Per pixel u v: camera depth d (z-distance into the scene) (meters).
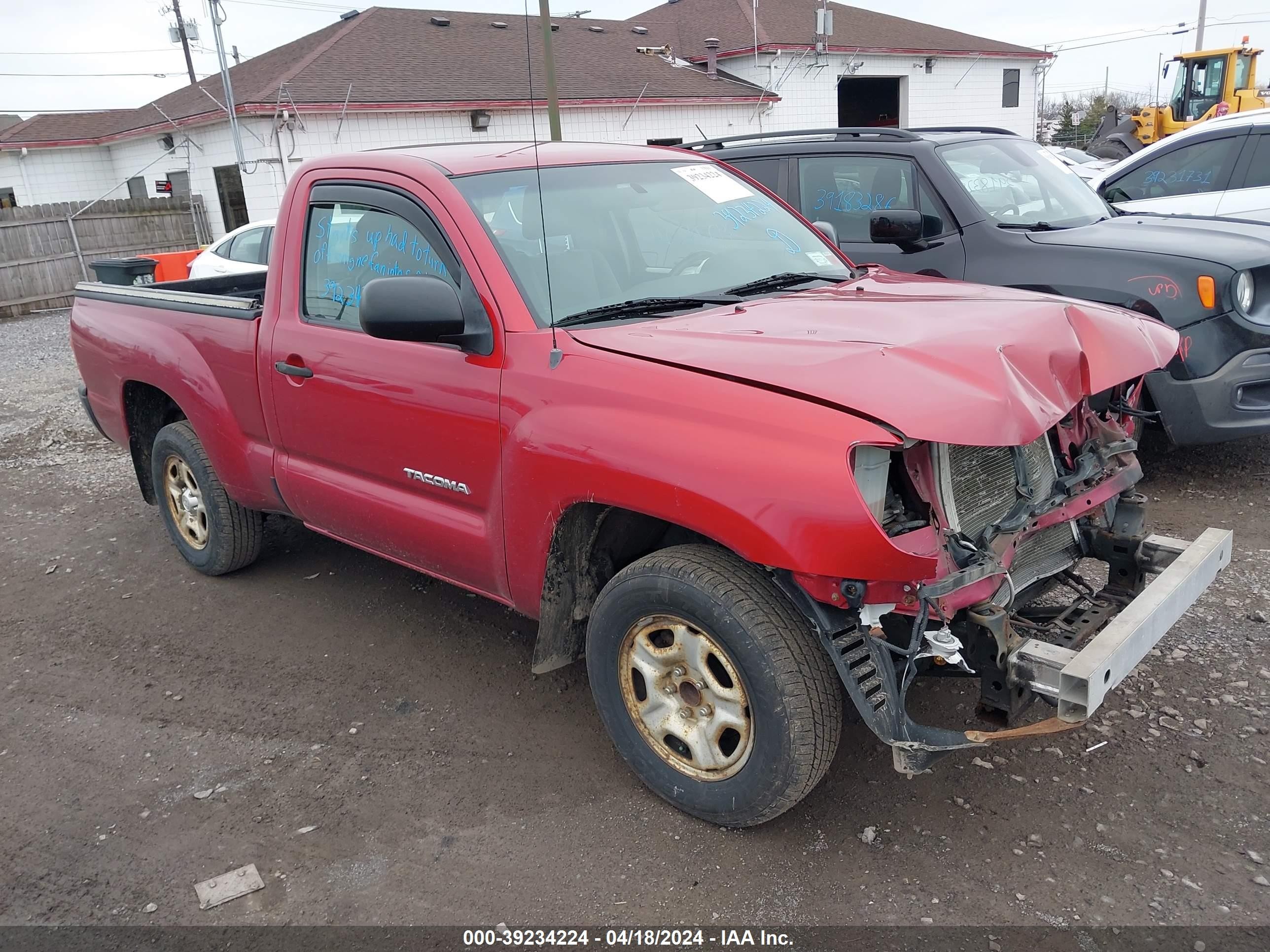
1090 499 3.11
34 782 3.45
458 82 22.47
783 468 2.44
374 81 21.53
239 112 19.69
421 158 3.66
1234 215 7.78
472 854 2.95
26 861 3.02
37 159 27.17
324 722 3.73
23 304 19.86
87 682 4.16
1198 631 3.92
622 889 2.76
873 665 2.56
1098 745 3.26
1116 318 3.21
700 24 29.64
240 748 3.59
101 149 27.36
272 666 4.19
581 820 3.07
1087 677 2.42
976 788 3.10
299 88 20.45
